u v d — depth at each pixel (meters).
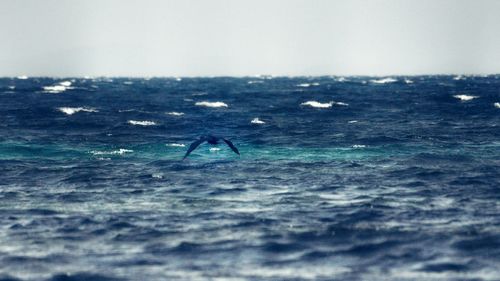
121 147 148.50
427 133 175.38
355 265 58.00
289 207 81.94
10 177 107.00
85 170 113.75
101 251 62.44
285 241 65.44
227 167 117.06
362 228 70.06
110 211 79.94
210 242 65.25
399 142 155.12
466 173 107.00
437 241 64.75
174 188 96.50
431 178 102.81
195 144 62.22
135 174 109.44
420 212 77.81
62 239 66.62
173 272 56.28
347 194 90.62
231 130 192.12
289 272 56.16
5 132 179.38
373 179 102.88
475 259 59.12
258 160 126.44
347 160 125.62
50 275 55.50
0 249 63.00
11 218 76.00
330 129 190.38
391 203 83.50
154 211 79.94
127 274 55.84
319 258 60.06
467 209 79.38
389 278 54.44
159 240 66.06
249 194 91.31
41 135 173.50
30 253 61.69
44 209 81.19
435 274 55.41
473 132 177.38
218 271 56.50
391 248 62.75
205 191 93.88
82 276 55.31
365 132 179.88
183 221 74.25
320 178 104.50
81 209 81.38
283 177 105.88
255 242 65.12
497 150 140.12
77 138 166.62
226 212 79.00
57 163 123.56
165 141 161.50
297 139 164.88
